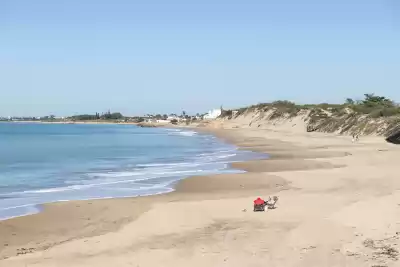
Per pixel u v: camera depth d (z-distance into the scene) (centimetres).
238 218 1722
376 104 10394
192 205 2031
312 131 10188
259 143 6875
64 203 2169
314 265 1095
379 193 2111
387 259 1097
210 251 1273
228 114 18738
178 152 5481
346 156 4259
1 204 2217
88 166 3941
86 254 1291
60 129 17000
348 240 1288
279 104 14762
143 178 3131
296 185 2603
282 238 1368
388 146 5341
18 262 1223
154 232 1549
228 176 3067
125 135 10962
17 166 3944
